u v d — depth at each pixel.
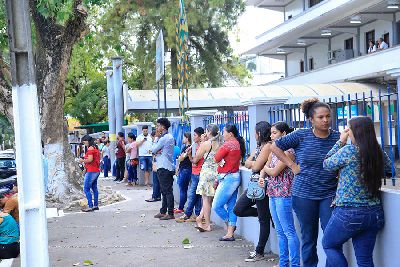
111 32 37.09
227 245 9.42
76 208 15.01
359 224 5.39
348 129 5.60
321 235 6.91
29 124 5.40
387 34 31.73
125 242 10.08
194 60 40.75
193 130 13.12
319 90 29.38
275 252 8.59
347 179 5.43
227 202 9.77
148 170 21.22
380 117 6.30
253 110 9.40
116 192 16.91
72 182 15.88
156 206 14.70
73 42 15.80
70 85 46.25
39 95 15.71
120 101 28.16
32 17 15.55
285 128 7.18
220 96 30.75
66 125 16.30
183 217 12.05
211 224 11.58
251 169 8.39
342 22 33.09
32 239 5.39
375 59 28.53
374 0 28.98
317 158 6.14
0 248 8.88
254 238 9.38
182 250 9.20
